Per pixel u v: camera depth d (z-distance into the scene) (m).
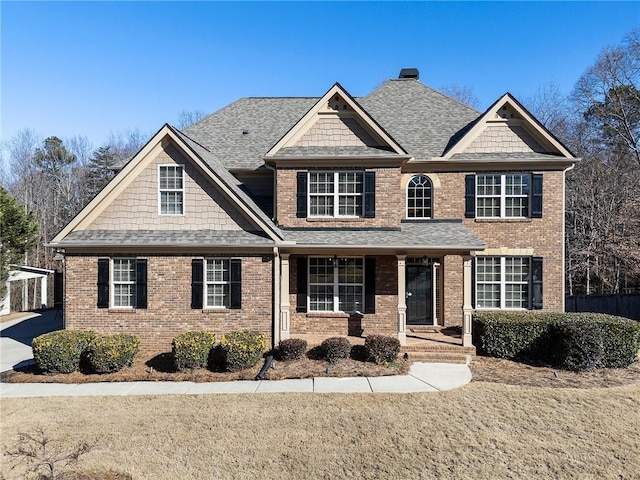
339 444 8.06
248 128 20.91
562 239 16.77
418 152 17.52
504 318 14.11
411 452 7.77
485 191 17.20
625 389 11.09
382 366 12.91
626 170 32.62
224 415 9.46
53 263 48.78
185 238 14.62
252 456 7.62
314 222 16.30
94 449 7.87
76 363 12.91
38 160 61.81
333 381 11.80
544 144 17.11
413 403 10.10
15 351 16.44
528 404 10.03
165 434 8.52
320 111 16.58
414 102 20.78
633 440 8.27
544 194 16.86
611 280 29.95
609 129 34.72
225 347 12.67
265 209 17.45
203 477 6.93
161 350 14.58
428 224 16.72
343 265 16.42
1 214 22.59
